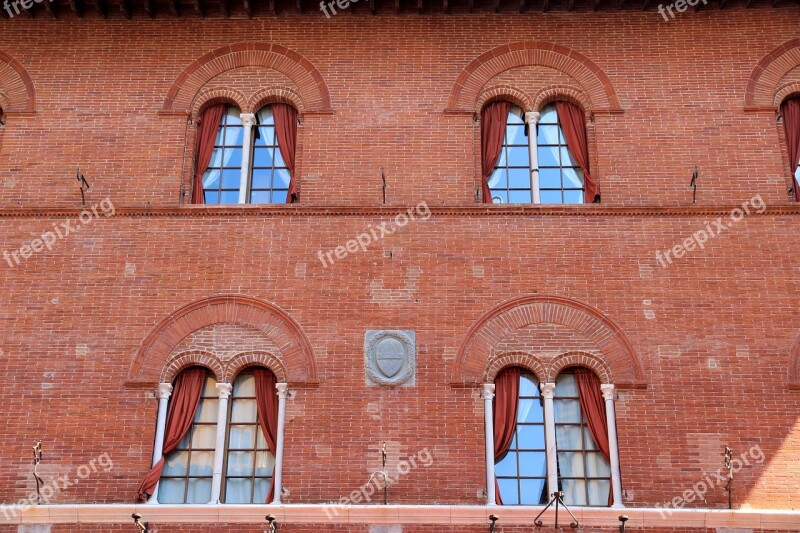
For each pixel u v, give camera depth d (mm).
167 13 22469
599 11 22406
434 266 19953
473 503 18219
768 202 20422
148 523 17922
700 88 21594
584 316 19547
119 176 20953
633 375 19062
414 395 18984
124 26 22406
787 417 18688
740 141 21094
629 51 22016
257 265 20000
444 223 20312
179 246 20156
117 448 18656
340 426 18766
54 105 21609
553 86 21875
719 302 19578
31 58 22078
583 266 19906
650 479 18328
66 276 19938
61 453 18594
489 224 20297
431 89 21734
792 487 18219
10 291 19812
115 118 21531
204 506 18000
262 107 22109
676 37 22125
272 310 19641
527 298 19672
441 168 20969
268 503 18281
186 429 18984
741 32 22125
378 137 21281
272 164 21594
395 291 19766
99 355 19312
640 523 17844
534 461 18766
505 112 21844
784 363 19078
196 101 21844
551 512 17875
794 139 21344
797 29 22109
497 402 19125
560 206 20312
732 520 17812
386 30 22312
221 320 19625
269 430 18984
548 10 22391
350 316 19594
